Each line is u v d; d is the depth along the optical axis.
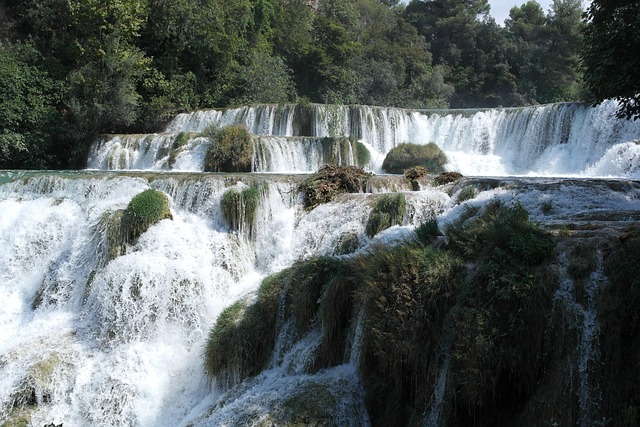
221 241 12.68
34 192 15.25
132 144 21.81
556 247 6.97
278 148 19.72
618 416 5.57
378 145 24.52
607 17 10.05
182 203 13.98
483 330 6.37
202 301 11.22
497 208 10.02
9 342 10.83
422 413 6.78
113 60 24.33
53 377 9.59
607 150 19.12
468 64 58.00
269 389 8.05
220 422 7.45
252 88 31.55
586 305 6.23
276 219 13.42
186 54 30.28
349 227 11.78
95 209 13.36
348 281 8.34
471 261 7.20
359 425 7.27
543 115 22.22
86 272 12.43
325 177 13.94
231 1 33.81
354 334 7.95
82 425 9.25
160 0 28.78
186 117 26.00
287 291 9.26
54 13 28.36
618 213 9.46
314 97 40.47
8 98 23.14
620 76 9.48
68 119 24.67
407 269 7.15
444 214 11.27
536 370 6.25
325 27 42.53
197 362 9.91
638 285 5.89
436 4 66.75
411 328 6.86
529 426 6.01
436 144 23.14
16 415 9.05
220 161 19.14
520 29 60.62
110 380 9.66
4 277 13.08
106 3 25.83
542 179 13.54
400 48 49.97
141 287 10.90
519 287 6.40
